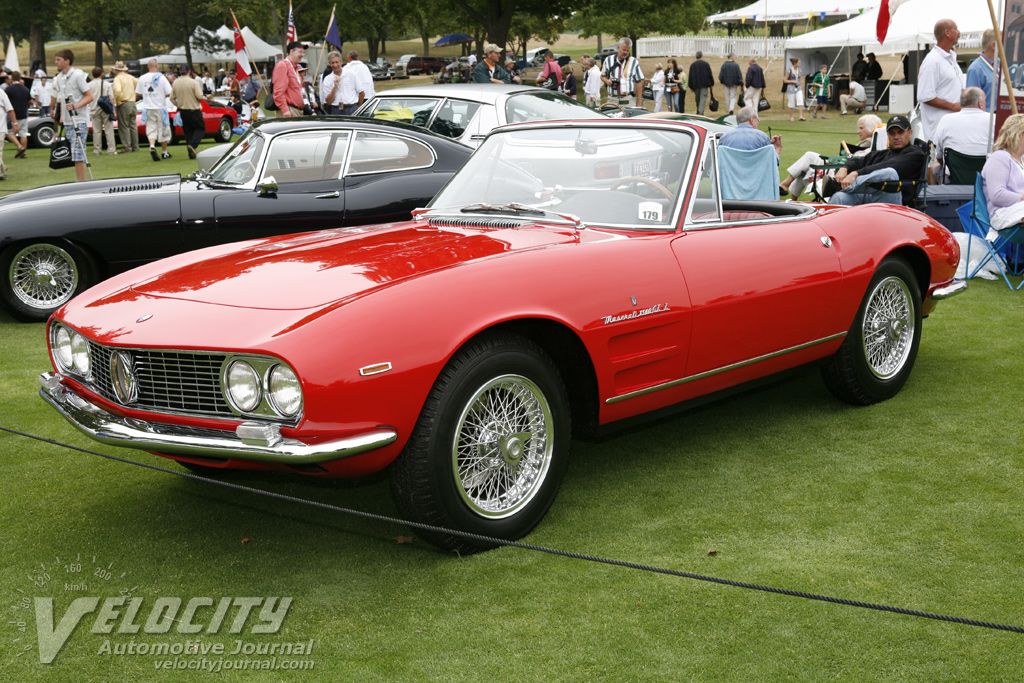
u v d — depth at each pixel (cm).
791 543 311
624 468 386
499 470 312
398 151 709
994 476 364
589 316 315
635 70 1853
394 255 321
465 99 900
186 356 282
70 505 365
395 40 10044
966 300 667
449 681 240
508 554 311
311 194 676
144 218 654
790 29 4822
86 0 6247
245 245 379
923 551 303
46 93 2289
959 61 2327
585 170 386
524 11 3453
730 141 815
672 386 354
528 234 347
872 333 441
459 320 285
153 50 7450
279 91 1348
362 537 329
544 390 314
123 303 316
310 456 265
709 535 320
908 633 256
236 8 4753
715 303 354
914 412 443
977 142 862
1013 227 668
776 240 387
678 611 271
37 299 666
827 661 244
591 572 296
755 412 454
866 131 954
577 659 248
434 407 286
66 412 320
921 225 464
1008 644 250
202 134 1759
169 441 283
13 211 644
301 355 263
